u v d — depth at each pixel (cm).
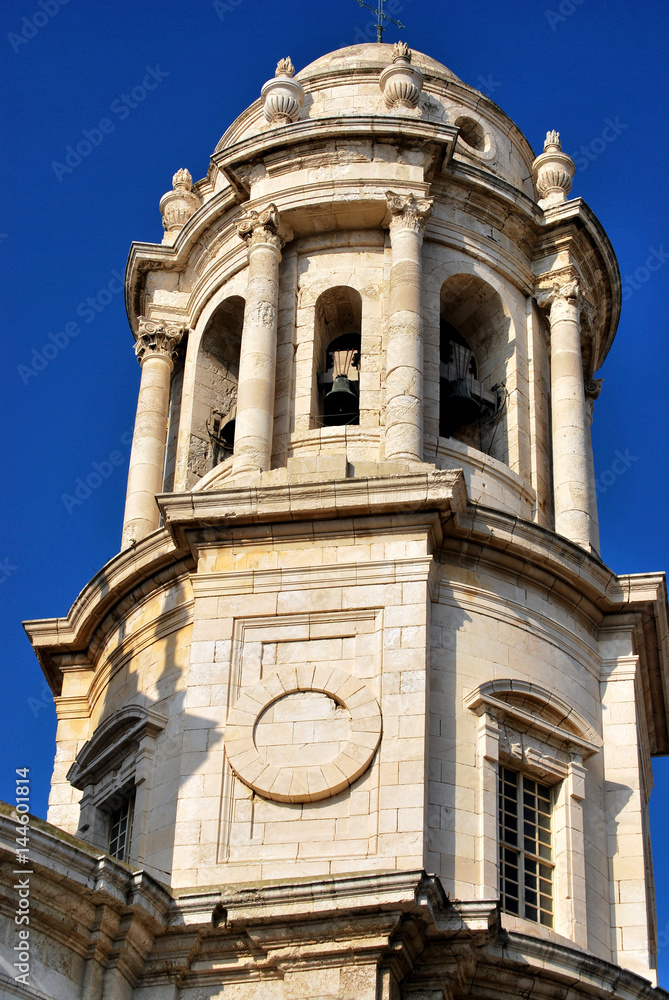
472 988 3186
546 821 3541
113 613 3872
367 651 3459
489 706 3484
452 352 4203
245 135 4594
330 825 3288
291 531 3594
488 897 3291
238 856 3284
